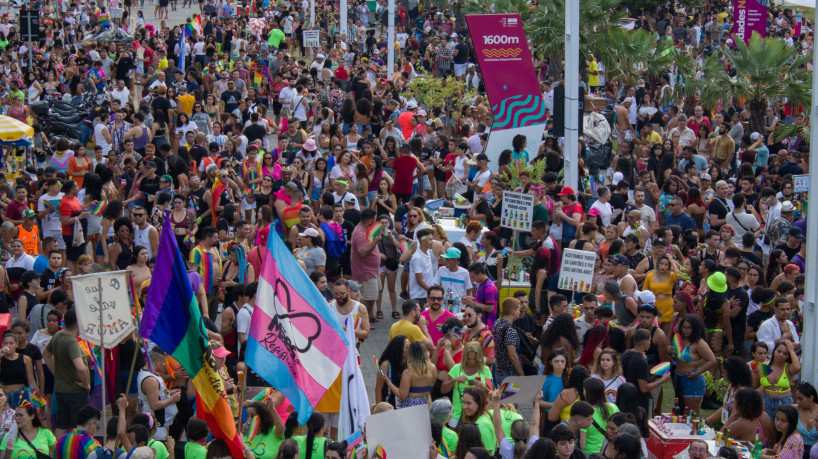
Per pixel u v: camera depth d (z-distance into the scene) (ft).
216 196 100.17
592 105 147.43
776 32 235.20
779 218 98.73
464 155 115.44
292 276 52.31
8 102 142.31
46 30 223.92
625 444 49.67
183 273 50.70
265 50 213.46
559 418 59.11
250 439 55.47
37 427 58.13
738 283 78.13
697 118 139.44
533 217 91.15
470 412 54.85
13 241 80.69
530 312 82.23
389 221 88.63
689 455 54.24
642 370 63.93
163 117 129.49
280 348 51.52
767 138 146.72
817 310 64.59
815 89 64.90
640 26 236.02
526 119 116.88
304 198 107.45
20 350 64.13
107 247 93.20
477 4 203.51
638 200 98.63
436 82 155.53
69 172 108.78
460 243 83.66
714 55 157.48
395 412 48.80
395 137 129.08
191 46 201.98
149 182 104.63
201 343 50.88
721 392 72.74
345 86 176.45
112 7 251.60
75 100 147.02
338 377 56.03
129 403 59.41
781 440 59.52
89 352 65.21
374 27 268.62
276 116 165.78
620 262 77.41
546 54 169.89
